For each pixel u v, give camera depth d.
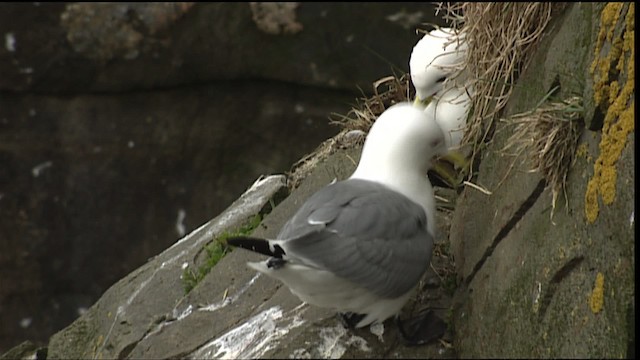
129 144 17.19
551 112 7.43
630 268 6.34
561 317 6.88
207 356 8.84
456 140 9.63
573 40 7.66
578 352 6.63
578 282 6.81
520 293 7.30
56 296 17.77
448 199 9.52
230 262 10.08
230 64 16.72
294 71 16.61
